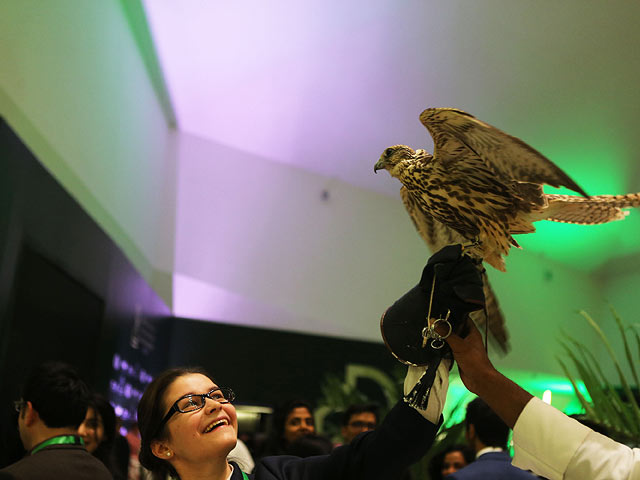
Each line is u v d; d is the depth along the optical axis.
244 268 9.66
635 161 7.13
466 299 1.53
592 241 9.29
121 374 7.00
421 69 7.01
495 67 6.64
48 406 2.32
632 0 5.38
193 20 7.50
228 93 8.75
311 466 1.82
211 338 9.62
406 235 10.51
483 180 1.86
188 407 1.82
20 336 4.33
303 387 9.74
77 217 5.39
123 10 7.30
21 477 2.08
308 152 9.74
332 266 10.07
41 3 4.87
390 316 1.65
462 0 5.98
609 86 6.34
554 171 1.54
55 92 5.16
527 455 1.27
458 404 5.70
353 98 7.94
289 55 7.65
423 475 5.33
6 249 4.01
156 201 9.02
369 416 4.68
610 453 1.21
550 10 5.76
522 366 9.79
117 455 3.57
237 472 1.83
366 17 6.66
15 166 4.12
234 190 9.83
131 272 7.17
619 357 9.78
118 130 7.03
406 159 2.11
